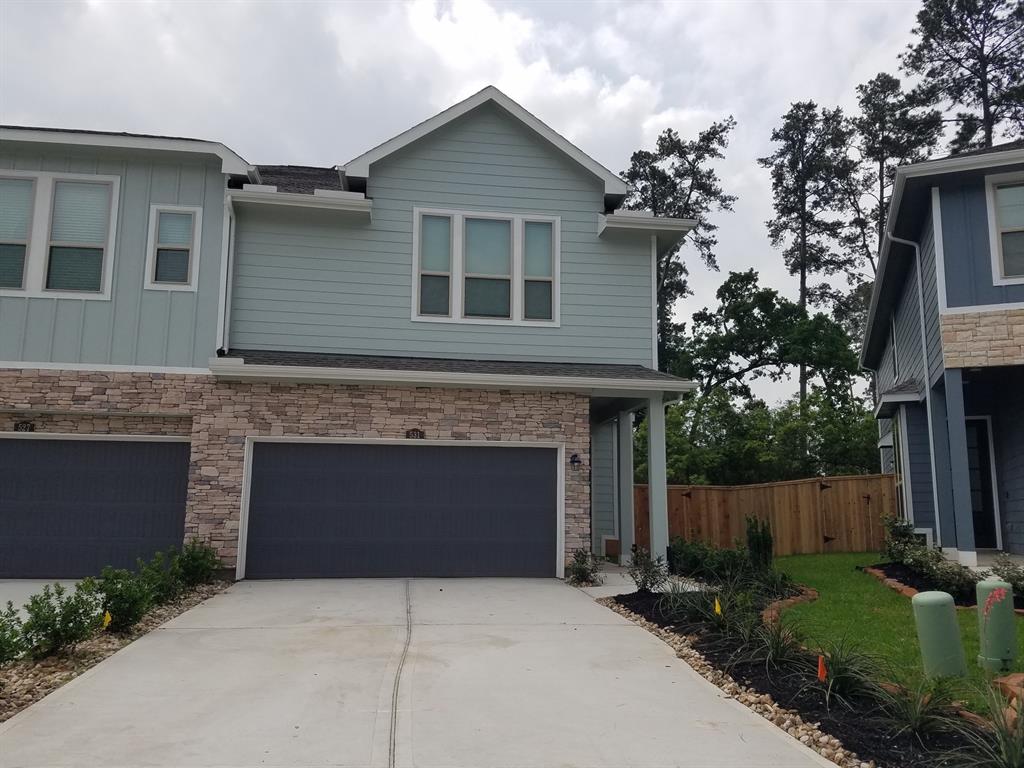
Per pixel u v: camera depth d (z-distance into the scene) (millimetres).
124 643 7258
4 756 4504
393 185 13305
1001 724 4285
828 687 5445
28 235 11727
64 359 11492
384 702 5578
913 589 10219
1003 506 13961
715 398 27125
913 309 14875
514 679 6238
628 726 5156
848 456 24734
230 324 12508
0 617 6488
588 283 13617
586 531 12078
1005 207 11500
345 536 11656
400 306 13047
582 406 12352
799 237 38656
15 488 11445
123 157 12070
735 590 9055
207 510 11289
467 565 11883
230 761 4469
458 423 12016
